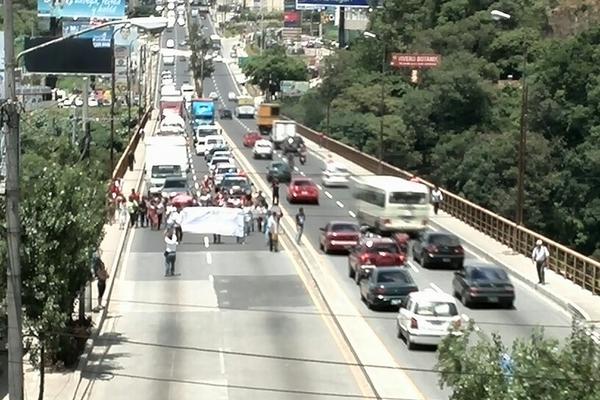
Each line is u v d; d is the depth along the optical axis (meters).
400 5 145.50
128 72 120.69
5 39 24.84
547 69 97.44
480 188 92.69
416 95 115.19
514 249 60.62
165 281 53.09
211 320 45.03
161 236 66.19
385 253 51.22
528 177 89.94
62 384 35.38
